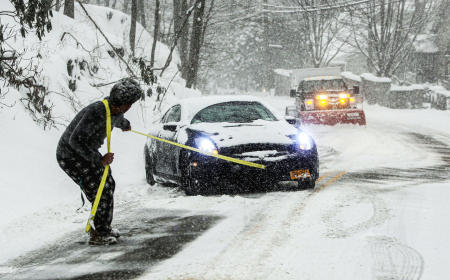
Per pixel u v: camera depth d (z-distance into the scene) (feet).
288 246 22.09
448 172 43.93
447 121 108.17
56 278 19.39
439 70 234.17
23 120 43.80
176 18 130.82
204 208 30.68
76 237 25.46
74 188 38.40
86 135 22.16
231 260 20.51
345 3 183.21
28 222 28.68
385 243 21.93
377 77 170.30
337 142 71.97
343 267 19.11
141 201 34.58
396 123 105.29
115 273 19.58
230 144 34.27
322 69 126.62
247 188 37.24
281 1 236.43
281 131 36.29
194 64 107.04
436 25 235.40
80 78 61.98
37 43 60.18
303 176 35.17
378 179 40.22
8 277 19.83
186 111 39.99
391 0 176.45
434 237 22.58
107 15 112.16
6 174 35.78
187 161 34.78
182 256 21.34
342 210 28.66
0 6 66.85
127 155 50.70
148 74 66.74
